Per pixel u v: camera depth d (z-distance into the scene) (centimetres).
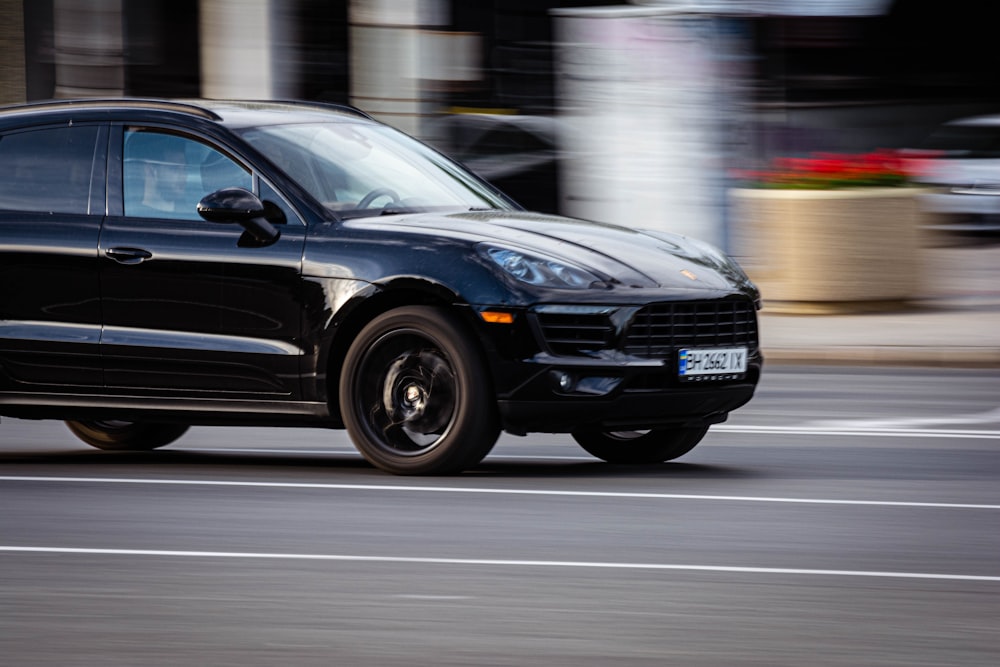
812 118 6600
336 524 1338
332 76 3634
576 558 1216
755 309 1642
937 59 7125
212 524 1340
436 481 1528
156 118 1648
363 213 1600
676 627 1022
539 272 1507
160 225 1609
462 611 1059
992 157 4819
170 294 1592
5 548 1250
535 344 1494
